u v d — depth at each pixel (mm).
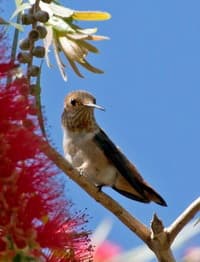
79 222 1693
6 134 1623
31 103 1690
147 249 1738
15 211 1571
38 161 1661
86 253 1692
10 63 1691
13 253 1547
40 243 1645
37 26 1715
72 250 1688
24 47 1708
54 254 1667
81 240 1693
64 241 1678
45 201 1646
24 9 1719
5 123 1627
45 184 1655
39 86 1703
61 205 1688
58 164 1735
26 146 1634
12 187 1584
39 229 1650
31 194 1618
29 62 1705
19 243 1558
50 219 1669
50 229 1661
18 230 1559
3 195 1572
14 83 1688
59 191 1680
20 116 1665
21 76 1693
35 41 1709
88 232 1694
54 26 1742
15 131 1634
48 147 1694
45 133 1695
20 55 1705
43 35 1714
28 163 1648
